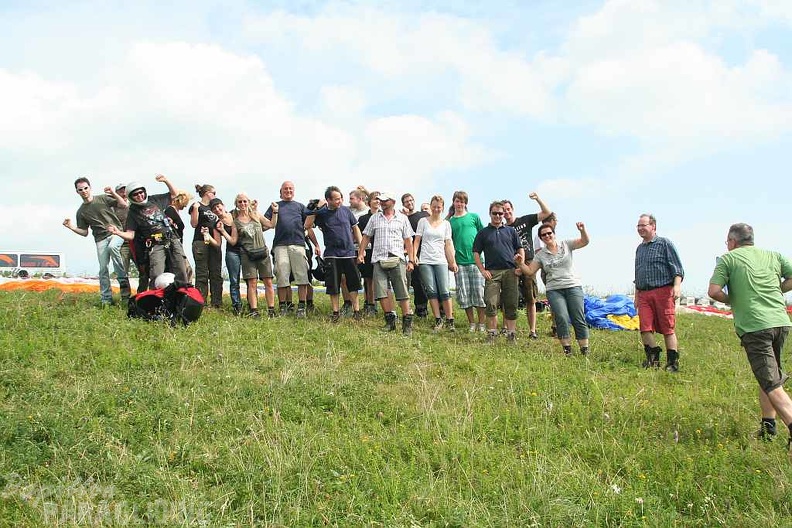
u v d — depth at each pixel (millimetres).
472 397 7309
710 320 16422
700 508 4926
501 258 10523
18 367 7496
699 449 6039
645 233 9625
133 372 7664
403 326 10672
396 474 5301
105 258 10773
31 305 10258
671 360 9398
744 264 6250
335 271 11086
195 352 8516
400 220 10992
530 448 6062
